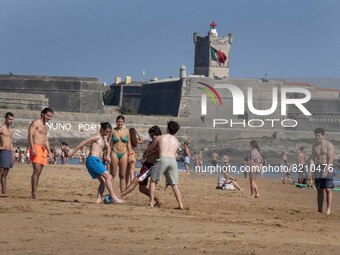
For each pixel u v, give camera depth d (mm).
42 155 25203
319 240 17297
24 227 17094
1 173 27625
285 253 15016
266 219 21328
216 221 19969
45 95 163625
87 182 38406
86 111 163750
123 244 15234
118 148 26141
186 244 15586
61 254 13781
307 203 30141
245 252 14859
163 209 22641
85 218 19172
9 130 27703
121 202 23875
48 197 26672
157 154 23844
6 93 155000
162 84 178125
